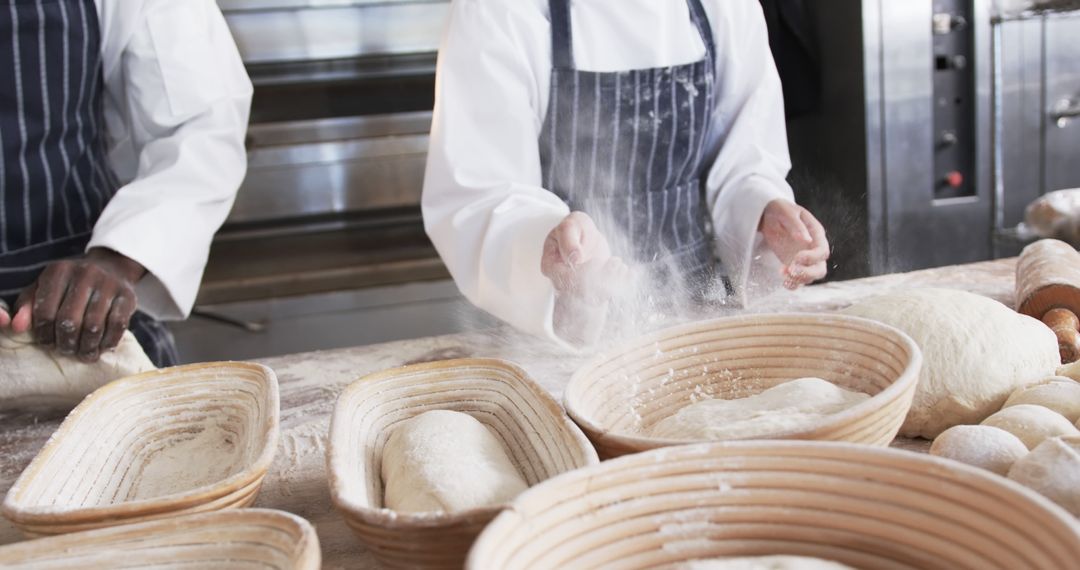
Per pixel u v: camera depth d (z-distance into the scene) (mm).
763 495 539
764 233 1501
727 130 1737
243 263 2482
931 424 824
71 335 1165
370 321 2426
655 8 1528
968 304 890
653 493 537
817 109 2502
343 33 2582
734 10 1629
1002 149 2402
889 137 2320
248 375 928
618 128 1567
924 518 502
